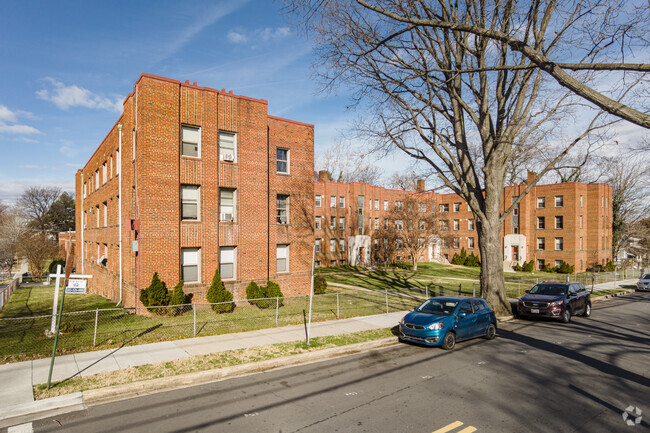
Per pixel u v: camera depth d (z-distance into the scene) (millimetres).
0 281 49812
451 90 17516
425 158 18875
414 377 9617
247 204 19312
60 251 48500
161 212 16594
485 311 14172
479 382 9258
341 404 7871
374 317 17031
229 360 10383
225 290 17219
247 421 7082
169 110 16906
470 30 9156
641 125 7336
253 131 19609
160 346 11609
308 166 22562
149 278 16266
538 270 48625
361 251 49000
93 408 7688
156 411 7535
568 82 8031
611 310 22109
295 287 21766
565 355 11820
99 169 27297
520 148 20125
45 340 12031
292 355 11000
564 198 46844
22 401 7582
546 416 7340
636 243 65000
